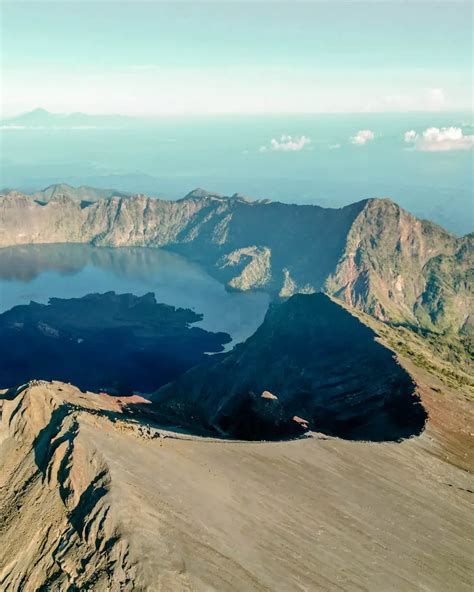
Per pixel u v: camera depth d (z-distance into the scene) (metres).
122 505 50.25
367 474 70.38
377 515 61.62
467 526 64.31
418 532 60.31
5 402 71.06
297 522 56.47
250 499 58.44
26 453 64.44
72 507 53.06
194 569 45.56
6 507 56.88
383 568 53.12
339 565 51.78
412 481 71.00
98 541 47.91
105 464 55.94
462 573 55.69
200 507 54.28
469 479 75.62
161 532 48.81
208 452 66.62
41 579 47.53
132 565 44.69
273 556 50.44
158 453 62.38
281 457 69.88
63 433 62.50
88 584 44.38
